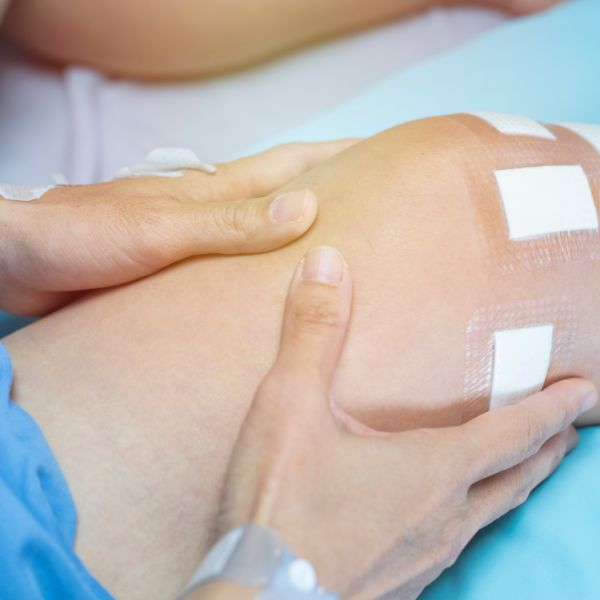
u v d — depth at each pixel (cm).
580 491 82
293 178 103
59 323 80
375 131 135
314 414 61
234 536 55
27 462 62
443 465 64
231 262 78
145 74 159
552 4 167
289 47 167
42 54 157
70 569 58
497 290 75
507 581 77
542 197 77
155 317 76
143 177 98
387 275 74
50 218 83
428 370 73
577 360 79
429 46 168
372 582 62
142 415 69
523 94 134
